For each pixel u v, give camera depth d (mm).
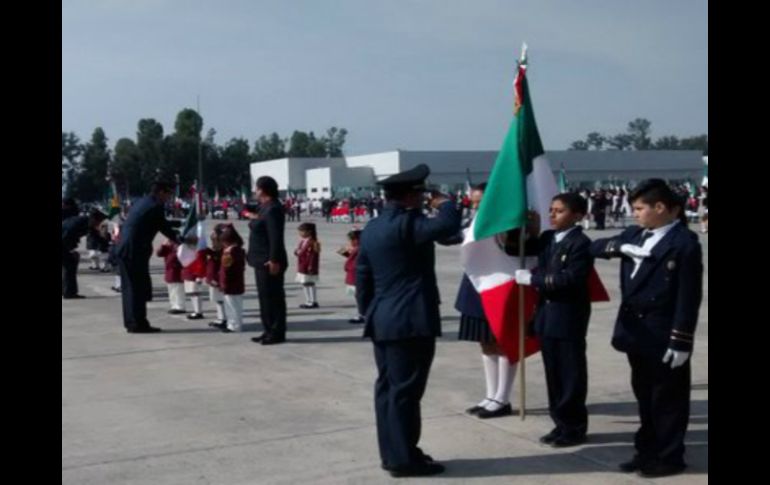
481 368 8102
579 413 5625
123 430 6156
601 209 35281
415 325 4969
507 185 5855
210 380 7773
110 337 10188
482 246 6082
